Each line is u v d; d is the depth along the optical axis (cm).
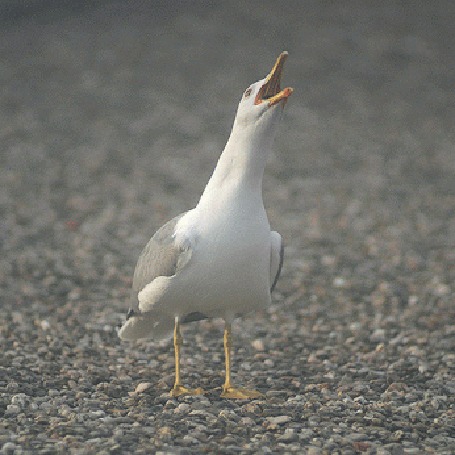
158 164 2320
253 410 831
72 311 1253
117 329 1165
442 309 1288
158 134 2611
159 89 3069
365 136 2662
